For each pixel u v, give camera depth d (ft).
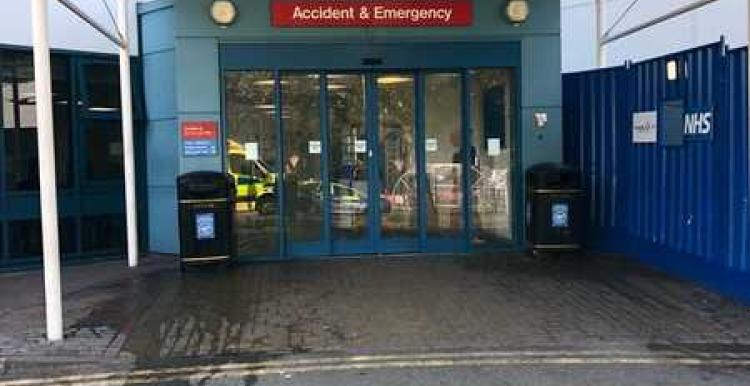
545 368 21.90
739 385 20.38
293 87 38.96
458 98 39.70
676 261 33.65
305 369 22.29
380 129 39.47
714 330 25.48
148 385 21.26
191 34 38.17
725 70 29.45
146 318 28.14
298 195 39.24
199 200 36.29
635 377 21.04
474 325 26.45
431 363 22.54
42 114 24.91
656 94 34.86
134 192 39.06
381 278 33.99
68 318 28.30
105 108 41.73
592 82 40.01
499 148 39.99
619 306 28.66
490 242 40.06
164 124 41.96
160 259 41.04
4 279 36.37
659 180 34.83
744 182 28.40
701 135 31.27
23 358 23.49
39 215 39.06
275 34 38.37
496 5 39.24
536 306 28.81
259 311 28.86
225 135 38.58
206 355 23.82
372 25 38.78
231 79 38.58
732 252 29.40
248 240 38.96
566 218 37.86
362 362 22.81
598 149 39.91
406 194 39.73
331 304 29.66
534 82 39.52
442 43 39.17
